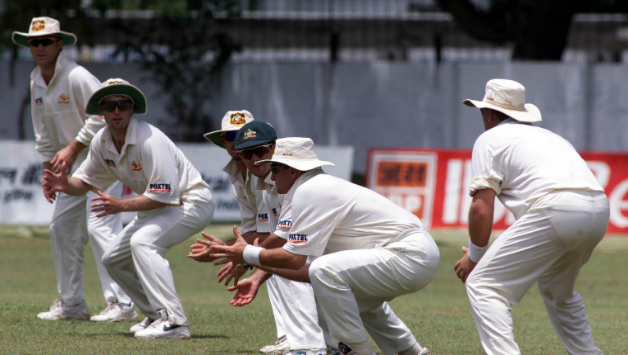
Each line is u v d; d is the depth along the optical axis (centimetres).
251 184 2008
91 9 7175
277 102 7275
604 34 7938
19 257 4431
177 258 4572
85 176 2223
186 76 7181
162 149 2088
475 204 1625
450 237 5469
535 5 7006
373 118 7206
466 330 2303
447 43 8038
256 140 1798
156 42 7144
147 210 2111
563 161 1603
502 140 1636
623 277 4041
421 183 5750
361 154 7219
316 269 1619
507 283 1595
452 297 3344
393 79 7175
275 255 1641
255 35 7594
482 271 1606
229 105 7275
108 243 2461
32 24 2484
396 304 3081
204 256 1689
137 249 2072
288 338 1788
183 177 2164
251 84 7256
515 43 7281
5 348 1838
